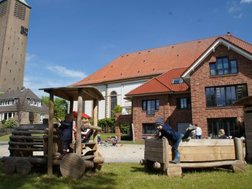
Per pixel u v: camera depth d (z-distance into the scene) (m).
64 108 56.56
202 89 29.81
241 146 9.23
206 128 28.88
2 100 73.25
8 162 8.30
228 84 28.66
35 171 8.52
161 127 8.38
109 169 9.60
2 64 89.12
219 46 29.73
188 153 8.60
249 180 7.29
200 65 30.38
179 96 33.50
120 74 50.09
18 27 94.81
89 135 9.20
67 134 8.40
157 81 37.12
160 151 8.44
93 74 54.69
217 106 28.92
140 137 34.97
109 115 48.00
